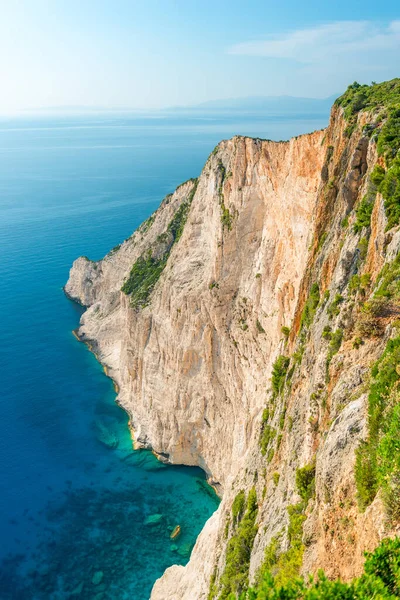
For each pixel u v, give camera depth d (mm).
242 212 61094
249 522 34375
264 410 42094
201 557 46125
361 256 28984
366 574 13875
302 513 25188
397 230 25172
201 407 65125
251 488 38094
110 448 70875
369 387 21688
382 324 24047
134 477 65625
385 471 17000
